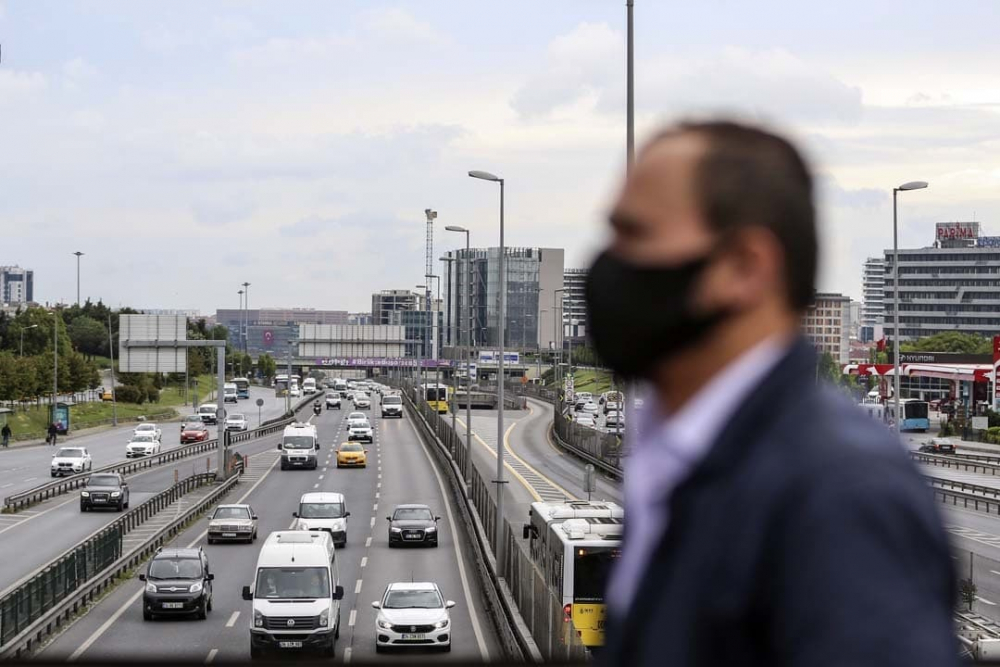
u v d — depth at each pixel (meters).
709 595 2.42
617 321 2.64
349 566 55.03
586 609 33.16
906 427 128.75
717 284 2.55
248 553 59.59
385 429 148.12
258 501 81.94
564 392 180.38
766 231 2.53
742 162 2.54
